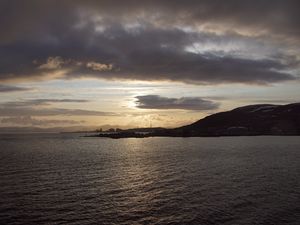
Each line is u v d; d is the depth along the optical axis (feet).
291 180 189.37
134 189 168.66
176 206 133.80
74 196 152.56
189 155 356.59
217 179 195.31
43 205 135.95
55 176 212.23
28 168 253.24
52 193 158.81
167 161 299.99
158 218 118.52
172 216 120.47
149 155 368.89
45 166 266.77
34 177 207.72
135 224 112.37
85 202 141.28
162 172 228.43
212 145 529.04
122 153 405.59
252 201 140.05
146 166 264.52
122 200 144.97
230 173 218.38
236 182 184.75
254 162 280.51
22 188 170.91
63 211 127.54
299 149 419.74
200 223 112.06
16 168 253.03
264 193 155.12
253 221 113.50
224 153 374.22
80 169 247.91
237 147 469.98
